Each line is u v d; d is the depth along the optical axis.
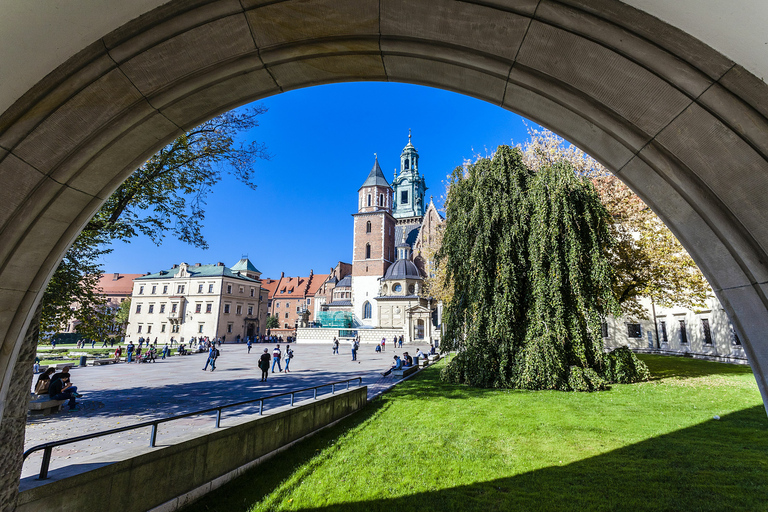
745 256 2.33
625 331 29.27
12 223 2.52
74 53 2.40
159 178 10.76
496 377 13.17
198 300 66.69
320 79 3.08
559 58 2.51
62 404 10.74
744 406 9.56
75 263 9.19
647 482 5.07
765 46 1.94
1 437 2.76
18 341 2.74
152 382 16.28
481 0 2.38
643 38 2.24
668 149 2.48
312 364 25.17
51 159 2.55
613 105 2.54
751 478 5.09
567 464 5.83
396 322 59.19
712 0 1.91
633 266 17.08
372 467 5.82
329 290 86.25
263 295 84.94
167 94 2.70
